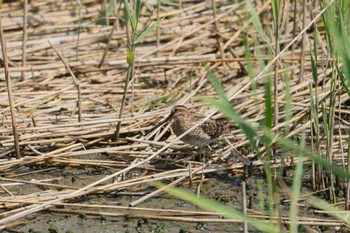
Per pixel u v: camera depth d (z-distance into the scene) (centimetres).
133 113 1356
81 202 1152
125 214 1117
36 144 1275
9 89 1195
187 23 1673
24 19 1472
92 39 1623
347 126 1312
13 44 1576
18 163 1215
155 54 1570
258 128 972
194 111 1348
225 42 1620
